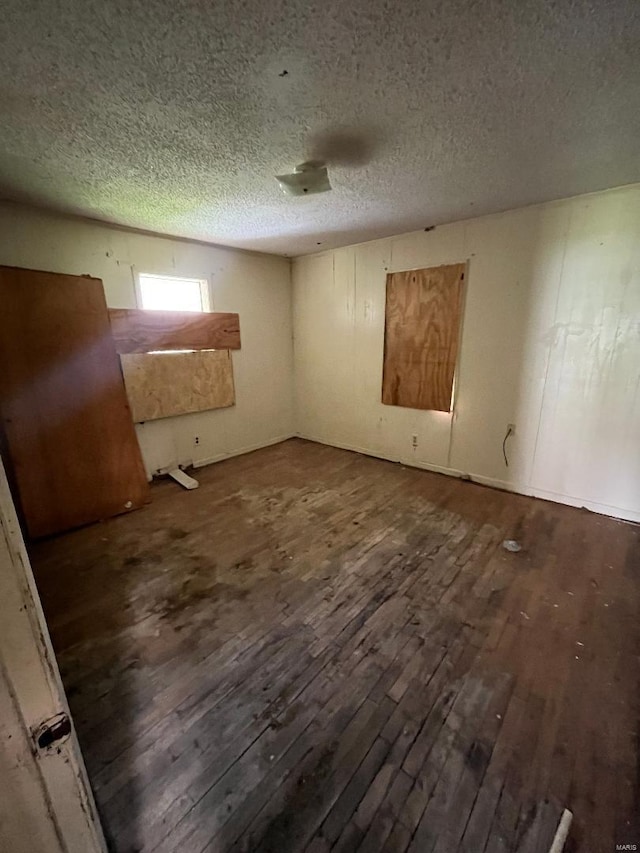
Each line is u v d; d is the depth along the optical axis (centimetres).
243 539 247
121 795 111
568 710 134
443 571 212
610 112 147
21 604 52
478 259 298
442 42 109
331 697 140
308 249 391
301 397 466
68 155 177
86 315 266
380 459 399
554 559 221
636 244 234
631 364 247
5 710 52
